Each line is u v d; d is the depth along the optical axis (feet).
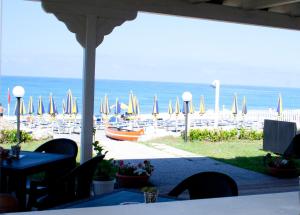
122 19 17.48
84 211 3.80
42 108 48.39
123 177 18.10
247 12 20.31
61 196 11.93
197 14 19.16
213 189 8.91
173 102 150.20
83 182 12.48
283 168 21.63
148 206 3.99
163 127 48.52
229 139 38.32
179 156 28.30
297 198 4.41
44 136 36.11
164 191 17.94
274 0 18.74
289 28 21.43
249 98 181.47
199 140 37.68
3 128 36.27
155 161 26.03
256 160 27.14
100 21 17.19
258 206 4.09
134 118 55.01
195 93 183.01
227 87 204.23
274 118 47.39
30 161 12.84
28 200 12.69
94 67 17.19
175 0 18.60
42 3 16.44
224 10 19.77
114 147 32.53
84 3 16.88
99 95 157.58
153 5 18.13
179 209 3.92
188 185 9.05
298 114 43.65
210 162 26.07
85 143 17.39
